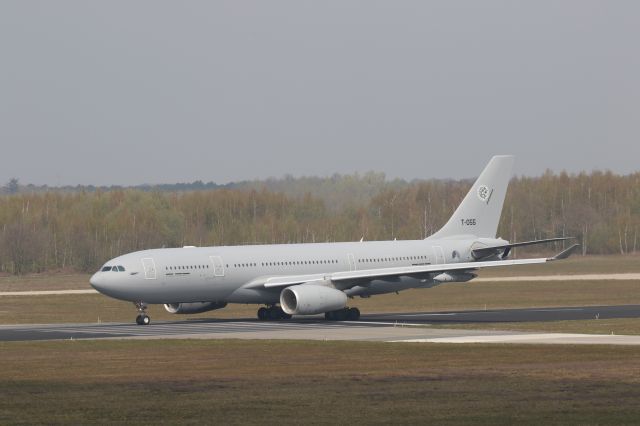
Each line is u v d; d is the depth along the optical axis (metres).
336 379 108.44
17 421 86.31
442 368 116.31
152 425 84.00
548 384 102.50
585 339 151.12
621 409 88.44
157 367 121.25
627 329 171.62
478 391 98.81
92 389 103.69
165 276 195.38
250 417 86.88
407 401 93.81
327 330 175.62
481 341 149.38
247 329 180.62
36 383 108.50
